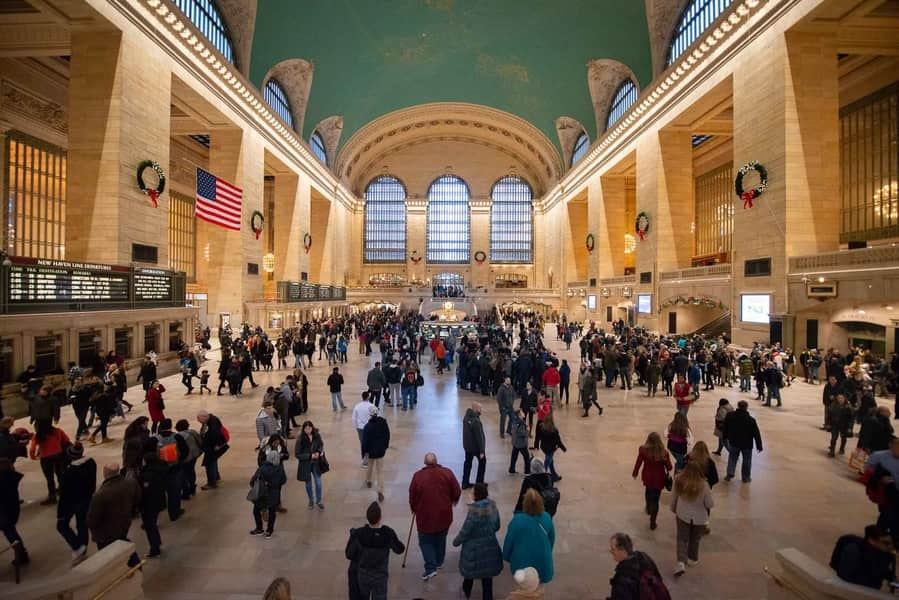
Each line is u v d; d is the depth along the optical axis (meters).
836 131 17.97
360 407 8.46
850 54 20.00
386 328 25.22
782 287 17.95
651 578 3.36
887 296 13.93
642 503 6.92
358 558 4.20
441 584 5.00
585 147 43.47
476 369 14.99
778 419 11.35
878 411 7.31
